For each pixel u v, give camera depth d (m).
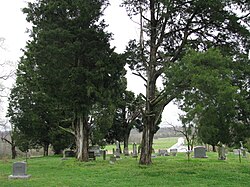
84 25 29.80
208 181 18.44
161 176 20.55
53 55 28.23
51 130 52.44
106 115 39.09
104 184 17.72
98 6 29.72
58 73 28.66
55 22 29.67
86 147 32.66
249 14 24.80
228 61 20.12
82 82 28.86
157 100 26.84
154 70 27.77
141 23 28.12
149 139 27.66
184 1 25.03
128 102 52.03
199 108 17.73
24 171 20.91
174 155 43.81
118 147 51.22
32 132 53.28
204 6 24.44
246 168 23.92
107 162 30.98
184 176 20.39
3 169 27.67
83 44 29.08
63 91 29.27
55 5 29.02
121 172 22.72
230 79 19.59
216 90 17.97
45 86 30.44
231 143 20.30
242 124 19.50
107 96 29.22
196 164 27.25
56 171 24.55
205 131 18.44
